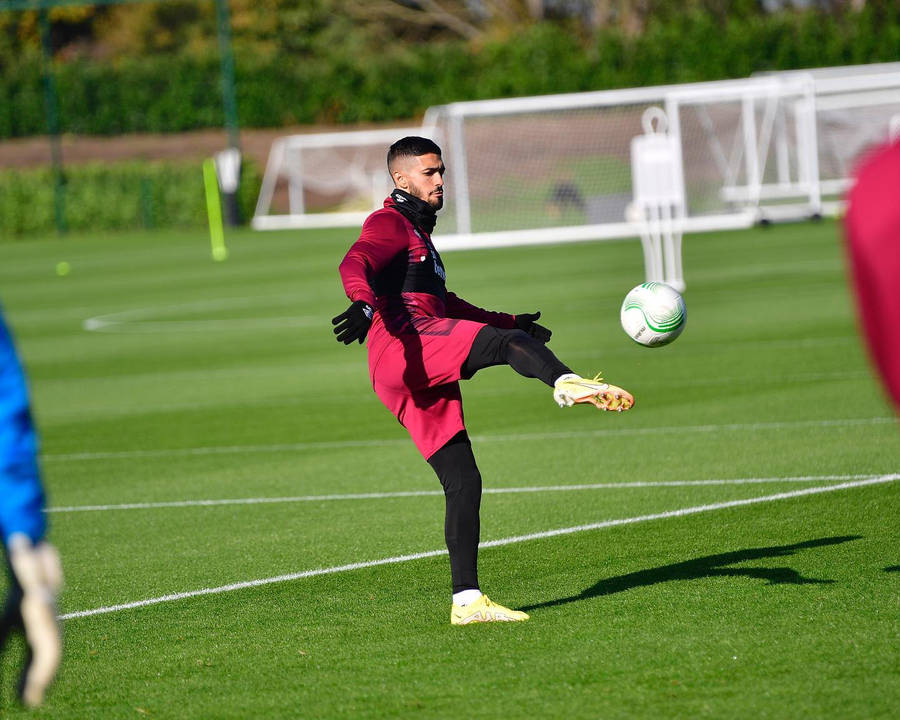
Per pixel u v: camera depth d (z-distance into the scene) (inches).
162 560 1024.9
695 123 5713.6
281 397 1926.7
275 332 2785.4
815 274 3235.7
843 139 5310.0
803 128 4731.8
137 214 7062.0
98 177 7130.9
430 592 875.4
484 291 3314.5
